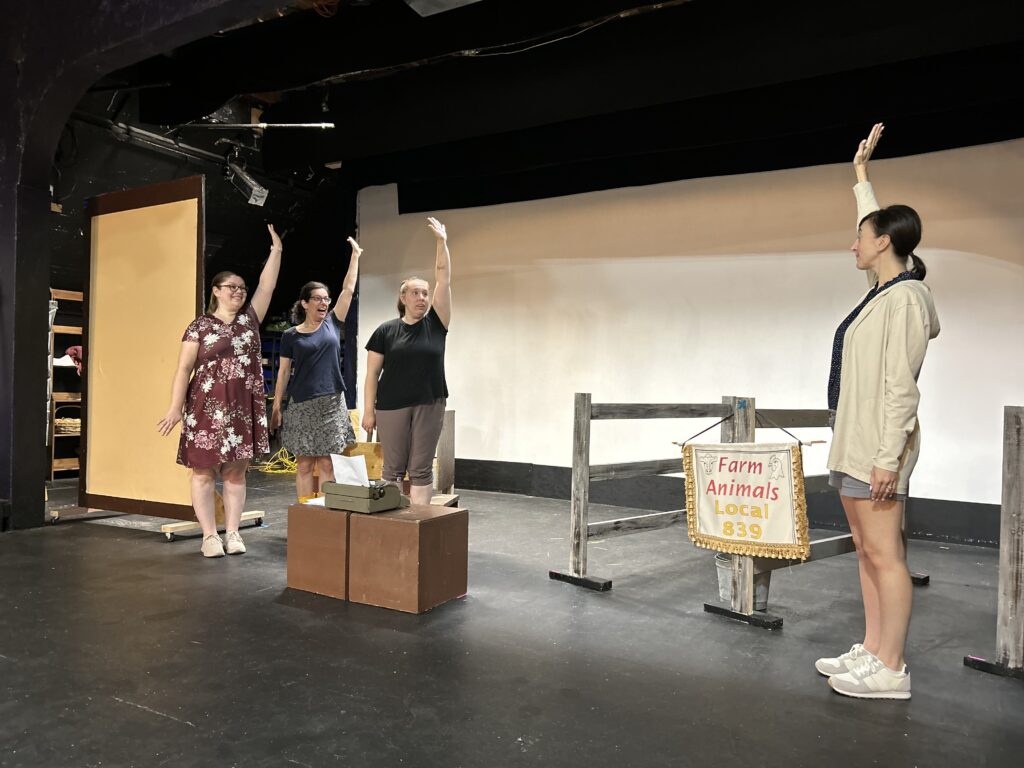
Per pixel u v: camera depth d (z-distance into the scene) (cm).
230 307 421
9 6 475
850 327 241
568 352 640
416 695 237
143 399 490
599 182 618
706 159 574
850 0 401
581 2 439
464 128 538
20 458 483
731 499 311
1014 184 481
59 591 345
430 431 412
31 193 484
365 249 736
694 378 588
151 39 405
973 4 370
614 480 615
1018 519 261
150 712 222
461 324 689
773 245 559
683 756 201
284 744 203
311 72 534
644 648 283
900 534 238
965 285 494
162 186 483
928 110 454
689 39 448
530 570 397
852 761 200
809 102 489
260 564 401
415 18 485
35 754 196
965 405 493
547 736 211
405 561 321
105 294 511
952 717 228
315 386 466
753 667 266
